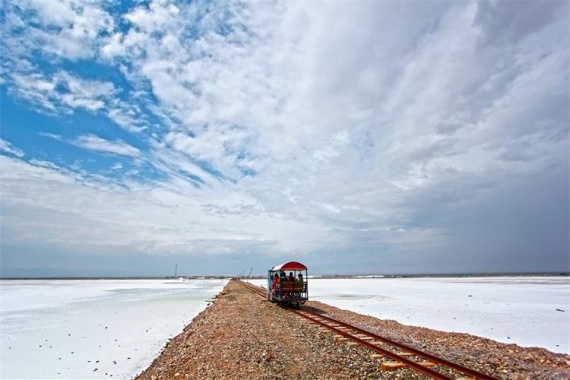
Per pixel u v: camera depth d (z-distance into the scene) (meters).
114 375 13.55
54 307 38.25
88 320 28.03
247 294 42.78
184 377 10.80
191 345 15.73
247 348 12.63
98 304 41.28
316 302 30.73
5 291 71.62
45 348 18.38
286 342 13.23
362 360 10.36
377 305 34.34
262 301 31.12
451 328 21.27
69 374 13.89
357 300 40.12
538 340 17.95
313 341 13.12
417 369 9.41
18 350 18.00
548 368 10.39
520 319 24.95
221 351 12.88
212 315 25.19
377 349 11.32
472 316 26.41
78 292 67.06
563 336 18.98
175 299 47.44
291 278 25.17
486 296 45.34
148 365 14.69
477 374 8.95
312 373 9.41
